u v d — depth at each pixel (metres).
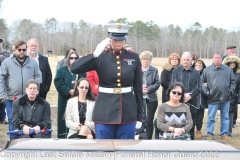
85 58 3.65
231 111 7.88
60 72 6.21
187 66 6.84
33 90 5.30
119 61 3.78
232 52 9.12
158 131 5.82
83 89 5.48
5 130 7.78
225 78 7.45
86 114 5.45
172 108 5.62
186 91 6.80
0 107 8.49
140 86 3.92
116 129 3.84
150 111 6.96
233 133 8.29
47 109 5.44
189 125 5.55
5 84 6.00
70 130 5.44
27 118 5.30
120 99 3.77
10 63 5.97
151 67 6.90
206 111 11.11
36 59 6.68
